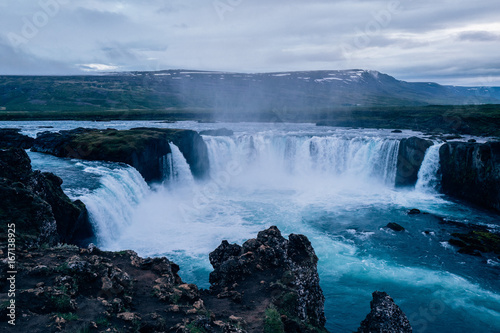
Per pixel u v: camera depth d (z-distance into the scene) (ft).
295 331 42.57
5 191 65.72
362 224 129.29
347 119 400.06
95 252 53.52
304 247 62.28
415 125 337.52
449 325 71.00
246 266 55.26
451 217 137.69
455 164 164.35
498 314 74.79
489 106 444.96
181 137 192.34
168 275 49.88
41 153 171.12
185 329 35.09
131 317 35.96
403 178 182.29
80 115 497.46
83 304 36.73
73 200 94.27
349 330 68.90
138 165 157.07
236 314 43.47
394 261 99.25
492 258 101.19
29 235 59.62
